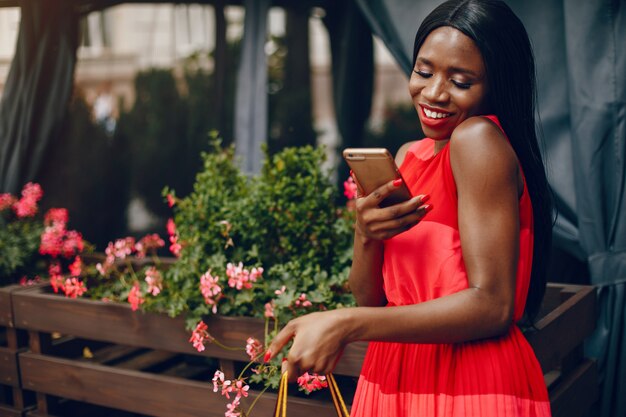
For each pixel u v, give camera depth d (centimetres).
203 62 598
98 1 467
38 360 263
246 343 218
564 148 274
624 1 258
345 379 230
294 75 661
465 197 116
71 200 523
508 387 121
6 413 275
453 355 125
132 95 620
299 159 253
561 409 214
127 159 604
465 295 112
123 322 243
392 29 298
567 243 272
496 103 124
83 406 279
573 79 264
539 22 274
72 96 461
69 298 258
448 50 122
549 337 206
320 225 242
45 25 445
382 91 720
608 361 261
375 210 121
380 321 111
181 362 312
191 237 248
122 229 590
